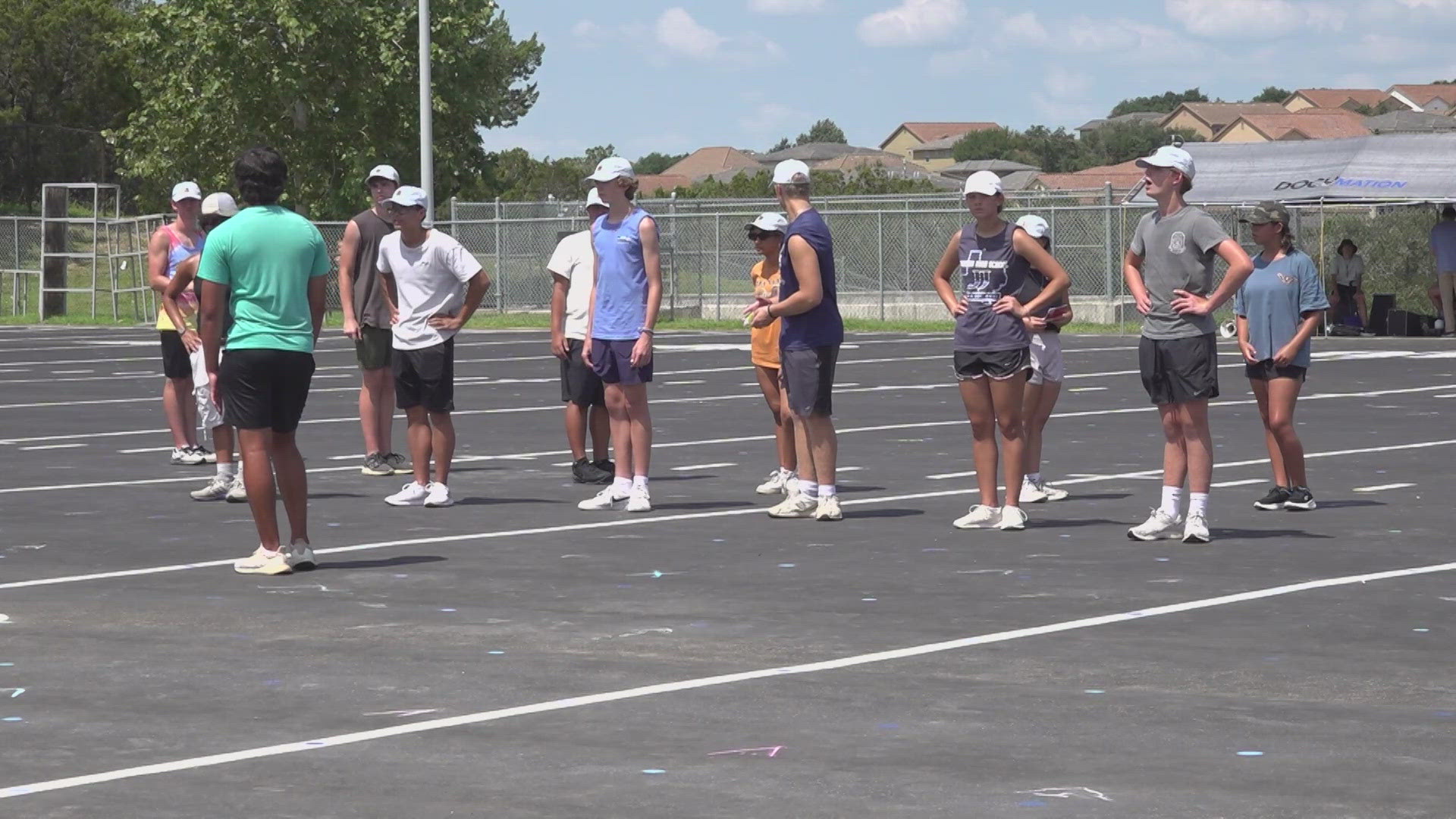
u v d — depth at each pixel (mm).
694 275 55969
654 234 14250
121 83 89250
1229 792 6742
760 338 15164
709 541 12875
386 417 16906
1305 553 12188
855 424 21297
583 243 16141
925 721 7820
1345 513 14086
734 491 15641
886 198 47625
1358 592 10773
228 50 61906
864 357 33312
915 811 6527
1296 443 14203
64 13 89438
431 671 8828
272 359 11430
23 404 24328
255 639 9625
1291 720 7816
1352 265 39625
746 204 56281
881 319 45812
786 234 13461
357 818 6480
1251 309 14188
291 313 11508
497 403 24375
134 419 22281
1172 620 9977
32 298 58781
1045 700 8188
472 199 71062
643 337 14203
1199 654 9109
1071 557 12094
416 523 13797
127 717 7977
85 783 6945
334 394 26047
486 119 65000
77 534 13312
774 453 18453
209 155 63969
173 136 64312
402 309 14617
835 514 13766
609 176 14188
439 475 14750
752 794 6746
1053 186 128875
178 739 7609
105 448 19141
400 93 62531
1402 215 45188
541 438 20078
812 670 8828
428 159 44281
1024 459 13781
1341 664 8891
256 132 63031
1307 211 46031
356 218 16703
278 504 14820
